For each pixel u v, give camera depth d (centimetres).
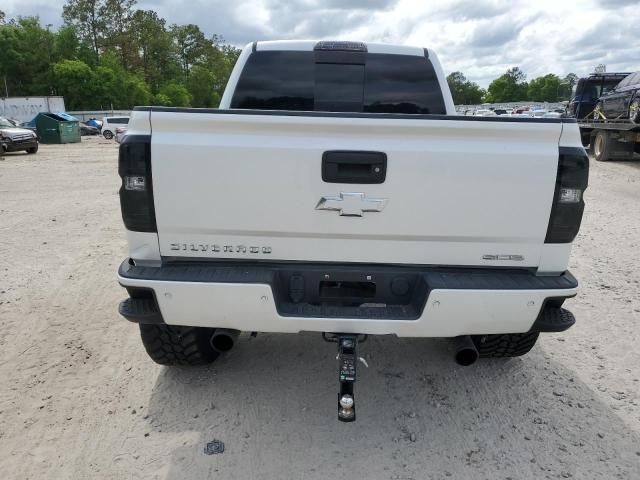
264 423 317
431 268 285
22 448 294
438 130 263
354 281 283
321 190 269
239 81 424
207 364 379
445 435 308
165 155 265
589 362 397
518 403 341
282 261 283
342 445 298
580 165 269
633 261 650
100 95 8038
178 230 276
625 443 303
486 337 359
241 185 268
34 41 8350
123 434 306
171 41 10931
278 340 425
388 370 381
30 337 427
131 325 452
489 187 269
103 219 878
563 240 279
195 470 276
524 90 13825
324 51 421
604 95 1762
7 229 800
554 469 280
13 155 2308
